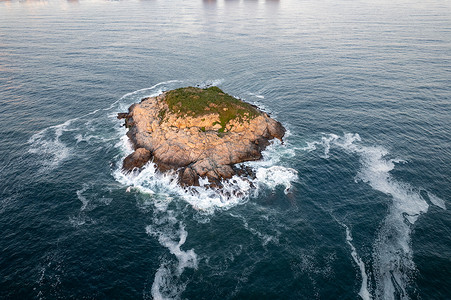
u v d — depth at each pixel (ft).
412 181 168.96
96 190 164.25
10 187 163.53
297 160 189.57
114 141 211.41
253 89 305.73
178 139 185.06
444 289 111.55
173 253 128.47
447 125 223.30
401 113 243.40
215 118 198.80
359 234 137.18
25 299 107.24
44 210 149.18
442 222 141.28
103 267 121.08
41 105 261.03
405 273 118.21
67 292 110.73
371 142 207.72
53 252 126.62
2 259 121.90
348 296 110.32
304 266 122.21
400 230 138.00
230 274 119.24
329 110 254.27
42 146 202.90
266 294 111.34
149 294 111.45
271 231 139.74
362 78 317.83
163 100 224.33
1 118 235.40
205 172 169.17
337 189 165.68
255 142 198.59
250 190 163.84
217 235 137.49
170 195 160.66
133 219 145.69
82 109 258.98
